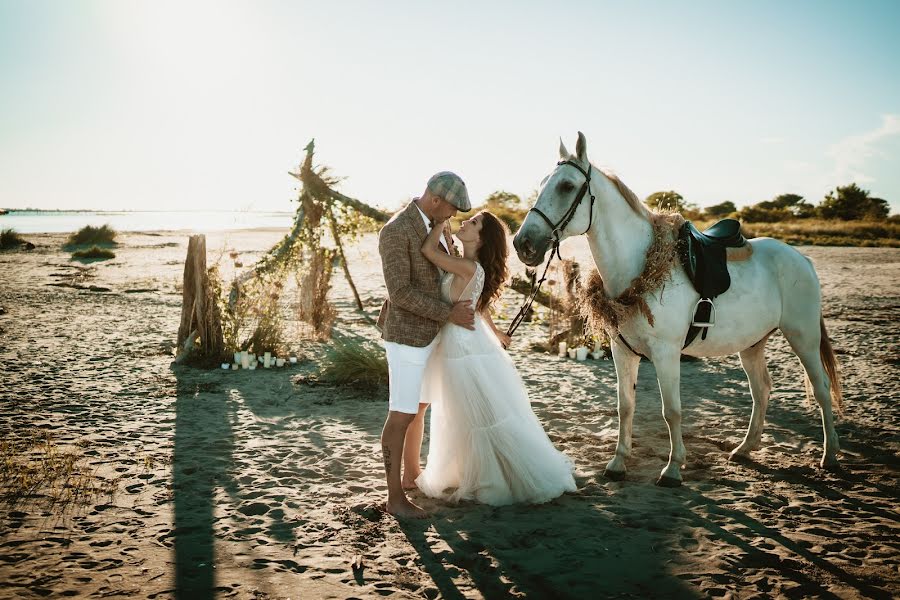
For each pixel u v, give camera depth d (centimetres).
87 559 321
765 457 498
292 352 904
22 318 1184
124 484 426
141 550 333
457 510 393
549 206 395
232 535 354
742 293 444
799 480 447
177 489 420
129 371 786
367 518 380
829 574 314
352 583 304
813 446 523
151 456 483
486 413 392
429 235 373
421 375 384
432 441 414
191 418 592
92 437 526
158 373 780
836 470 465
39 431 538
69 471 443
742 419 607
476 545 345
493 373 394
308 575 311
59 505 389
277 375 785
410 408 380
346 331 1120
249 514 385
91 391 682
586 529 365
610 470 452
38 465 455
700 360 910
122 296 1522
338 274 2178
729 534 359
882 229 4400
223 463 473
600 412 636
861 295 1639
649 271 407
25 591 288
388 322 383
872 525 371
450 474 411
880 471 464
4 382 708
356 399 675
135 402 645
